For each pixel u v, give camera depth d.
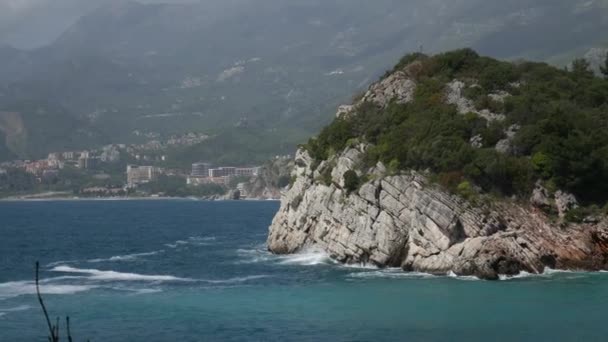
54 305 69.62
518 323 60.81
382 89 117.44
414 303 69.06
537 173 91.38
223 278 86.75
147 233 177.50
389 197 92.56
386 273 87.88
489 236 84.88
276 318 63.72
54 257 119.75
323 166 109.19
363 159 102.25
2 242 152.00
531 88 108.12
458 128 97.44
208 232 179.00
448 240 86.25
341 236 98.62
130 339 57.06
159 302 71.06
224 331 59.25
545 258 85.88
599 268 86.12
